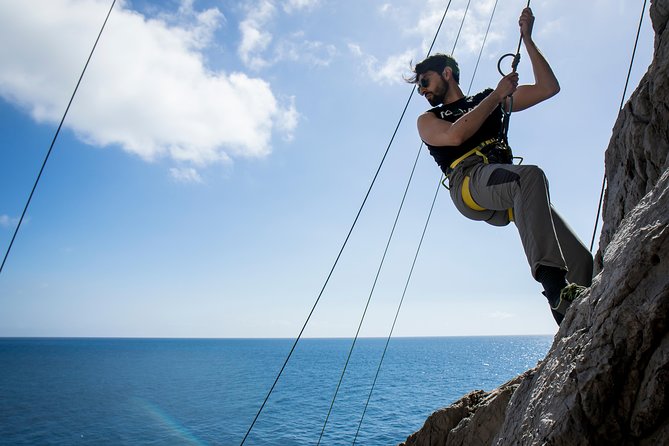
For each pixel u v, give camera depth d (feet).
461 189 11.49
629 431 5.96
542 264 9.13
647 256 6.13
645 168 10.88
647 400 5.71
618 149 12.31
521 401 8.74
